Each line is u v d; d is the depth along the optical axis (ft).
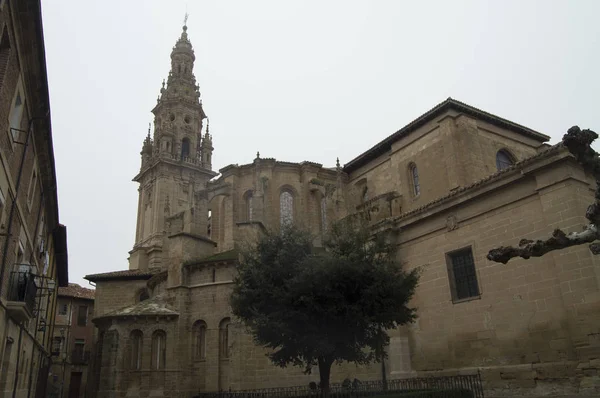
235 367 94.99
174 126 234.38
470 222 82.33
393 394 55.31
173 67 255.70
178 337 105.19
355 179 143.95
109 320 108.78
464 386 69.67
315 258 63.82
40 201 75.41
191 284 110.42
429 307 86.63
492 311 75.92
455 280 84.02
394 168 127.75
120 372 102.58
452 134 110.93
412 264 91.20
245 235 114.52
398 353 87.92
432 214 88.17
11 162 48.73
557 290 67.72
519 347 71.15
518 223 74.69
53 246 112.06
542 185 71.36
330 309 59.11
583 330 63.21
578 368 62.59
